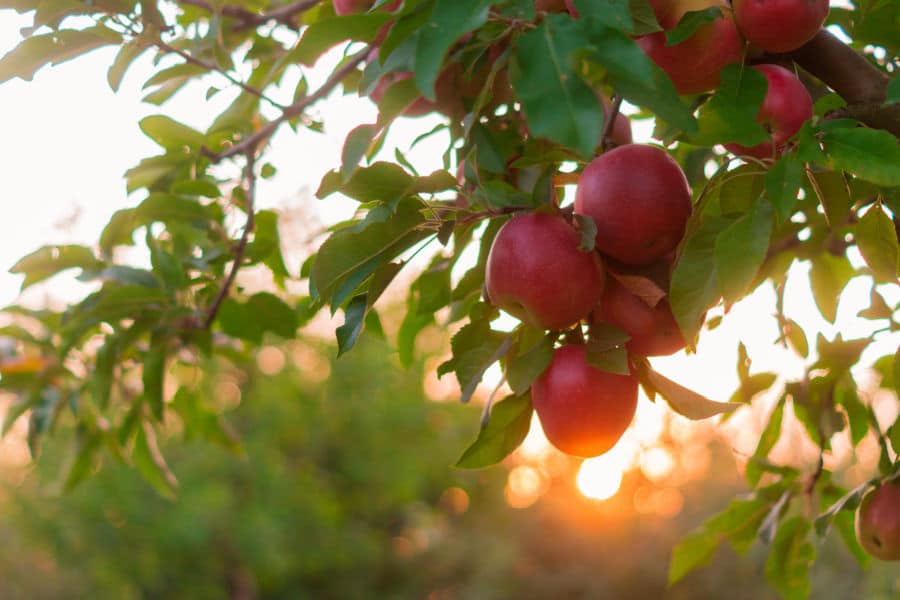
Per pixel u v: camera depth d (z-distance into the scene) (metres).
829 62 1.43
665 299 1.38
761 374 1.71
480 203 1.40
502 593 9.25
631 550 9.95
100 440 2.01
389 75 1.52
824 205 1.43
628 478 11.15
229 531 7.48
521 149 1.55
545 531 10.48
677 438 11.25
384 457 8.72
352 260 1.39
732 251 1.32
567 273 1.35
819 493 1.72
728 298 1.32
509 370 1.39
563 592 9.62
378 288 1.42
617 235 1.37
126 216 1.76
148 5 1.57
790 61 1.44
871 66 1.43
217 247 1.79
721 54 1.39
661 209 1.36
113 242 1.78
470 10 1.26
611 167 1.37
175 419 6.37
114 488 7.20
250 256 1.79
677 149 1.68
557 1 1.40
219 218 1.81
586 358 1.37
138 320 1.80
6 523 7.11
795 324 1.69
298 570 8.11
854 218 1.61
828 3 1.40
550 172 1.39
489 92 1.51
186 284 1.78
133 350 1.89
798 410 1.72
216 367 7.80
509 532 10.46
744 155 1.38
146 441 1.99
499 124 1.55
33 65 1.57
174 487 2.02
